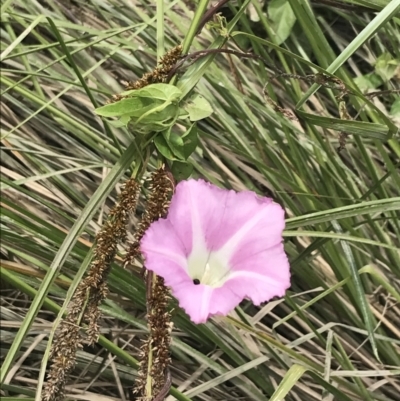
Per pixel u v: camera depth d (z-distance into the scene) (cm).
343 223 38
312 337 42
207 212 22
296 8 34
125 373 39
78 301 24
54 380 23
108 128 33
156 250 21
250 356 39
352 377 39
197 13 27
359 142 40
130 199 24
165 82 26
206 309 20
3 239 39
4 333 39
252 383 40
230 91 42
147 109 24
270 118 44
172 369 40
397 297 34
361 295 38
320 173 46
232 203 23
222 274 23
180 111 26
